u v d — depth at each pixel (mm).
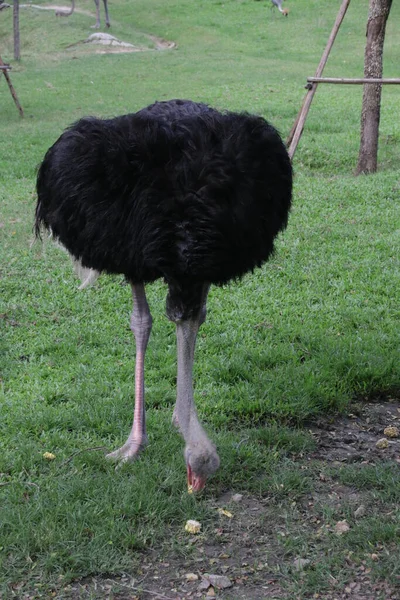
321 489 4203
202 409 4973
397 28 29922
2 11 35656
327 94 19156
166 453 4418
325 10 33031
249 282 7094
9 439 4582
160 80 22375
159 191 3508
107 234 3662
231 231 3508
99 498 3984
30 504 3922
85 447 4512
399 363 5512
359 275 7258
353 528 3799
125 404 4980
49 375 5438
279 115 16406
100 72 24234
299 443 4594
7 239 8531
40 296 6801
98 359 5660
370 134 11711
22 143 14570
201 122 3654
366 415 5078
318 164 12602
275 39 29656
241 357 5598
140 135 3604
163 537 3777
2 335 6070
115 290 6949
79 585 3467
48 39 31359
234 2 35969
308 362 5551
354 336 5941
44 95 20438
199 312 3760
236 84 21031
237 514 3973
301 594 3393
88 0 38844
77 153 3699
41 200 4137
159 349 5832
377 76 11492
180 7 35906
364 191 10102
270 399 5066
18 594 3391
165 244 3520
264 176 3691
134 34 32094
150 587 3463
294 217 9031
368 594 3396
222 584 3457
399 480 4219
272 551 3691
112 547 3664
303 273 7293
